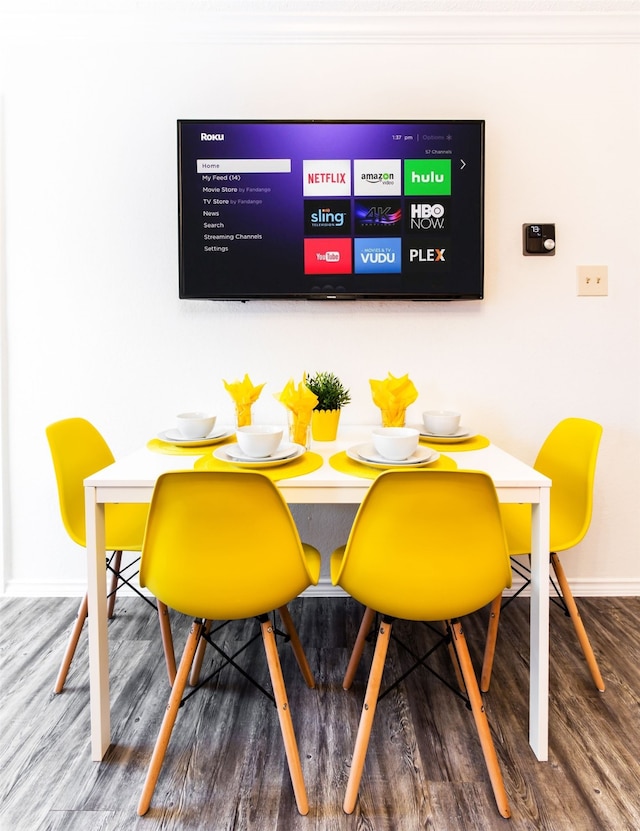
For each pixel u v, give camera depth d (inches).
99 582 48.9
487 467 52.1
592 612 76.2
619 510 80.4
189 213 73.9
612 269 78.0
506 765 47.9
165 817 42.9
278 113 76.9
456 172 73.7
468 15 74.8
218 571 42.3
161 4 73.7
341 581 44.5
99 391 79.6
